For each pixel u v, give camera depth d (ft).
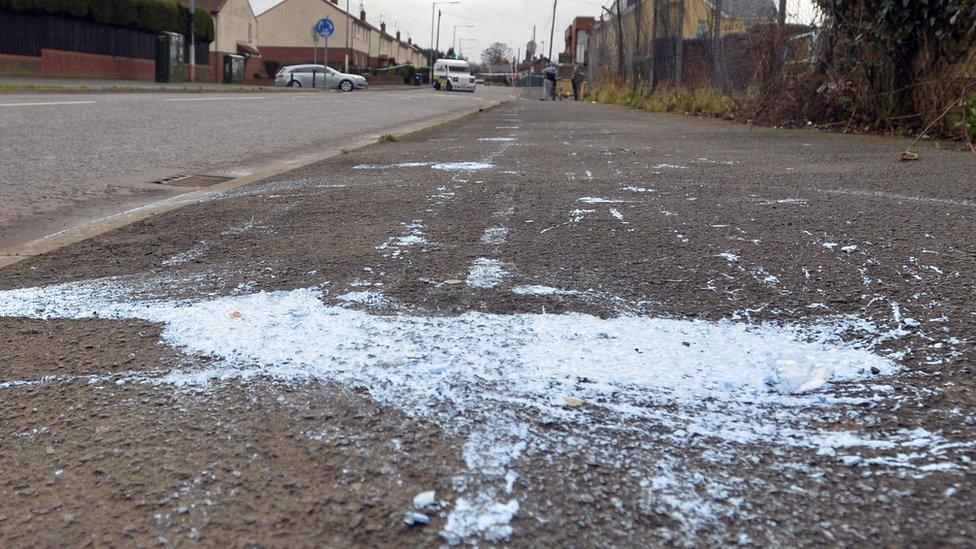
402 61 412.36
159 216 14.96
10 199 18.13
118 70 121.80
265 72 224.12
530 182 17.69
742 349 7.46
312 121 47.03
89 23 114.11
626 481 5.25
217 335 7.98
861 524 4.79
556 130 36.52
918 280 9.30
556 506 4.99
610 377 6.84
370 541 4.68
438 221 13.35
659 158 22.57
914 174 17.95
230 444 5.79
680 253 10.80
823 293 8.98
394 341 7.70
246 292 9.52
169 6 133.69
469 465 5.45
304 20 262.47
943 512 4.90
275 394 6.57
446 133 36.52
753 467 5.43
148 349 7.70
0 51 98.02
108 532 4.83
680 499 5.06
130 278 10.50
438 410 6.24
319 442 5.78
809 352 7.38
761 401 6.41
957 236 11.35
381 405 6.33
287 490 5.20
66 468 5.56
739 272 9.84
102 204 17.97
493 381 6.75
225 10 177.37
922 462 5.47
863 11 30.96
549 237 11.96
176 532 4.81
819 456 5.57
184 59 128.88
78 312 8.97
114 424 6.15
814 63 35.04
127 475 5.43
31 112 40.42
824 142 27.20
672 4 60.23
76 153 26.76
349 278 9.93
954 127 26.18
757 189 16.08
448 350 7.44
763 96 38.47
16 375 7.18
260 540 4.71
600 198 15.24
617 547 4.60
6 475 5.50
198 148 30.17
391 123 47.39
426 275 9.99
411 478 5.30
